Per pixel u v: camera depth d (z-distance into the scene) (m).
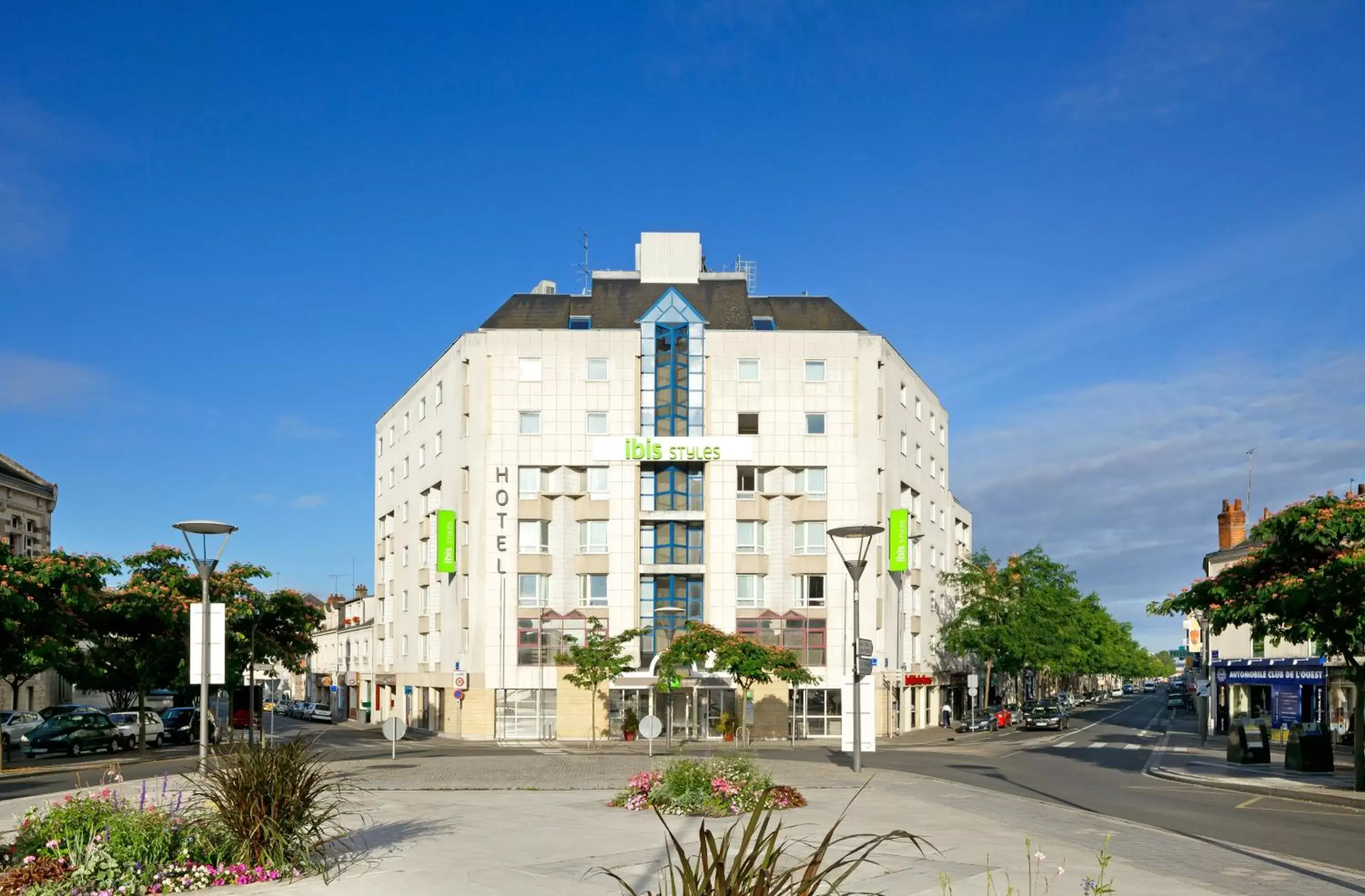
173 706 71.75
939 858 14.72
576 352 58.97
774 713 57.12
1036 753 42.34
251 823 13.18
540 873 13.30
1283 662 53.12
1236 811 21.89
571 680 51.97
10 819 18.91
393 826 17.84
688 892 6.44
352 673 94.38
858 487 58.69
